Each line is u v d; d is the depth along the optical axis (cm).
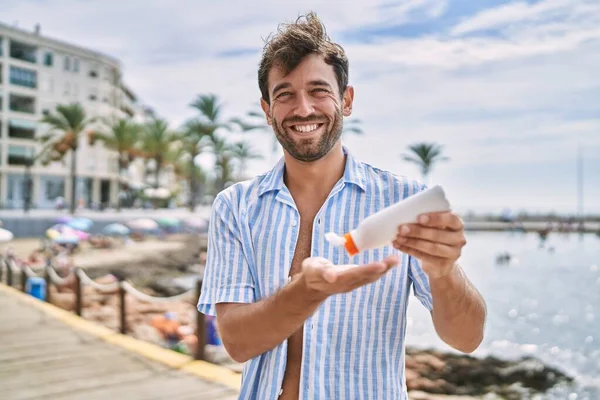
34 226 3372
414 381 779
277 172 161
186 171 6731
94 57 5778
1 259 1467
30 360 580
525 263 2742
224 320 140
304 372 140
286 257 150
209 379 510
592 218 5959
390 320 145
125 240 3044
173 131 4950
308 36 145
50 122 4281
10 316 820
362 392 140
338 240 119
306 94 145
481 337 140
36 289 1145
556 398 753
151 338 892
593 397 754
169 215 4447
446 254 112
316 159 150
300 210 156
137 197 6150
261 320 125
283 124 148
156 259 2419
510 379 816
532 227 5078
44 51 5347
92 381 509
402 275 146
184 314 1166
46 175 5366
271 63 149
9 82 5066
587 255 3158
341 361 141
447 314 133
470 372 829
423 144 5472
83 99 5716
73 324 761
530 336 1169
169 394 471
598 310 1491
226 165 4872
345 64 152
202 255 2308
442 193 109
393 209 113
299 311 119
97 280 1633
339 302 142
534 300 1670
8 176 5106
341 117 151
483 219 5862
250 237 155
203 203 7944
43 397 467
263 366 150
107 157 5894
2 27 4962
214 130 4309
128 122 4781
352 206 151
